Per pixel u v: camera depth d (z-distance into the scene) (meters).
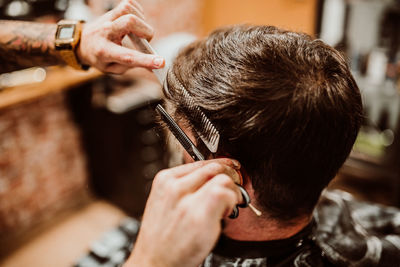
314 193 0.62
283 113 0.52
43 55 0.93
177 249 0.44
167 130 0.65
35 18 1.77
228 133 0.56
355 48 2.37
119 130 2.14
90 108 2.24
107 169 2.41
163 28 2.88
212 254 0.72
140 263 0.46
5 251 2.11
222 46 0.59
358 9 2.26
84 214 2.45
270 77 0.53
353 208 1.08
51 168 2.32
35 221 2.33
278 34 0.60
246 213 0.64
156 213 0.46
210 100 0.56
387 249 0.84
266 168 0.57
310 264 0.74
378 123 2.45
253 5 2.92
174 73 0.63
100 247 1.06
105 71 0.87
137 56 0.73
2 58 0.98
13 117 2.01
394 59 2.25
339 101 0.53
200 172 0.46
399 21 2.14
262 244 0.68
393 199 2.45
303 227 0.70
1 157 2.03
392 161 2.41
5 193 2.11
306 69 0.54
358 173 2.67
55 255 2.11
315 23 2.49
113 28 0.78
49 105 2.18
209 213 0.43
